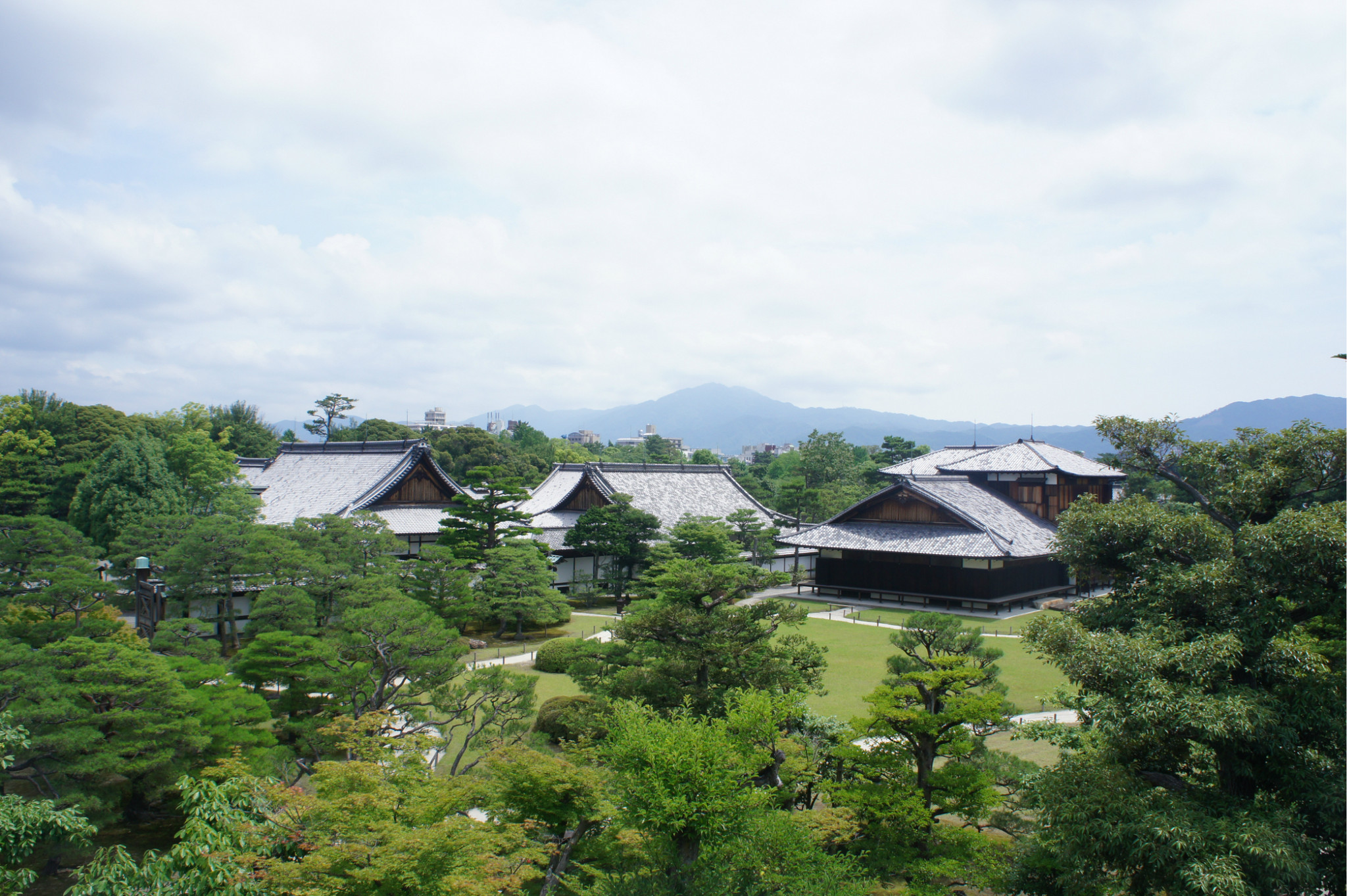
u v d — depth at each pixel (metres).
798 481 74.56
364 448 61.72
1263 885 12.44
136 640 26.11
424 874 12.68
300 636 25.44
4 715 17.95
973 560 53.31
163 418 81.94
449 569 42.38
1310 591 14.34
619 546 55.22
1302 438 16.59
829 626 47.50
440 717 28.47
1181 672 14.27
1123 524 17.22
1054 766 16.83
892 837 17.95
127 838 21.53
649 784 15.63
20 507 65.50
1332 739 13.67
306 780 23.47
